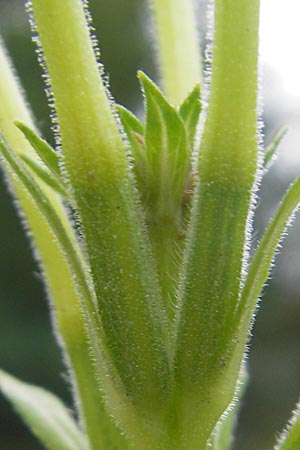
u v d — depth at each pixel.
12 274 0.41
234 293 0.09
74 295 0.10
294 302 0.40
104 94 0.09
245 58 0.09
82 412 0.10
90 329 0.09
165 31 0.11
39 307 0.41
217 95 0.09
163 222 0.09
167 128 0.09
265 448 0.40
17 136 0.10
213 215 0.09
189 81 0.11
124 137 0.09
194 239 0.09
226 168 0.09
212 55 0.09
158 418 0.09
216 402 0.09
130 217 0.09
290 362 0.40
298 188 0.09
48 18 0.09
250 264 0.09
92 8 0.44
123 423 0.09
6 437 0.40
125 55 0.44
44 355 0.40
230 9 0.09
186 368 0.09
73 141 0.09
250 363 0.41
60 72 0.09
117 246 0.09
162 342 0.09
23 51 0.42
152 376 0.09
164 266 0.09
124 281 0.09
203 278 0.09
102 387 0.09
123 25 0.45
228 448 0.11
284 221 0.09
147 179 0.09
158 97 0.09
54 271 0.10
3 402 0.40
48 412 0.12
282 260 0.39
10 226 0.42
